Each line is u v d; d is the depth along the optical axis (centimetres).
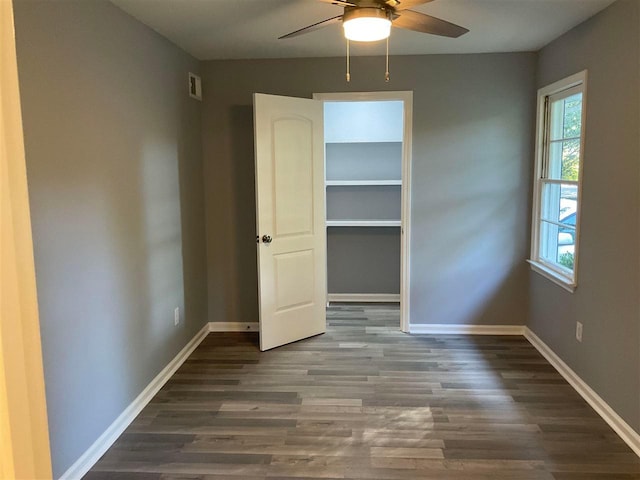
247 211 440
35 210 205
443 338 430
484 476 236
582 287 318
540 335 398
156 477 238
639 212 252
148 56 322
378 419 290
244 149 432
